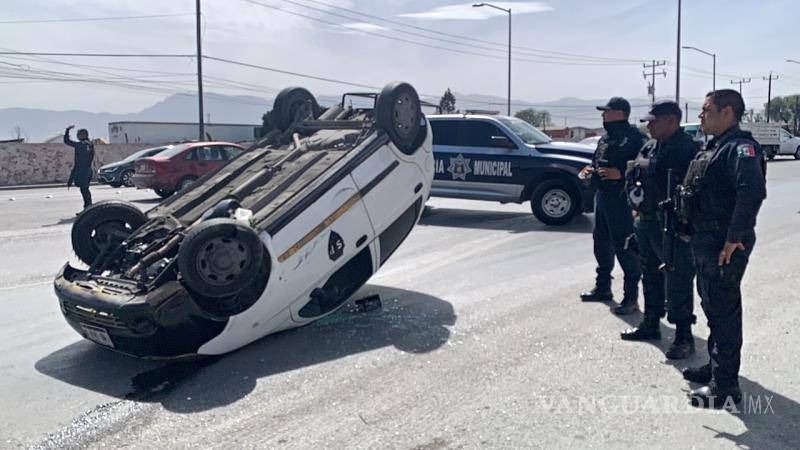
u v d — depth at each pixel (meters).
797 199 13.91
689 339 4.94
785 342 5.18
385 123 5.94
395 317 6.14
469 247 9.66
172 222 5.66
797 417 3.97
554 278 7.51
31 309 6.87
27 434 4.07
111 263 5.44
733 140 3.95
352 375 4.79
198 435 3.98
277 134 7.17
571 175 11.30
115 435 4.02
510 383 4.56
